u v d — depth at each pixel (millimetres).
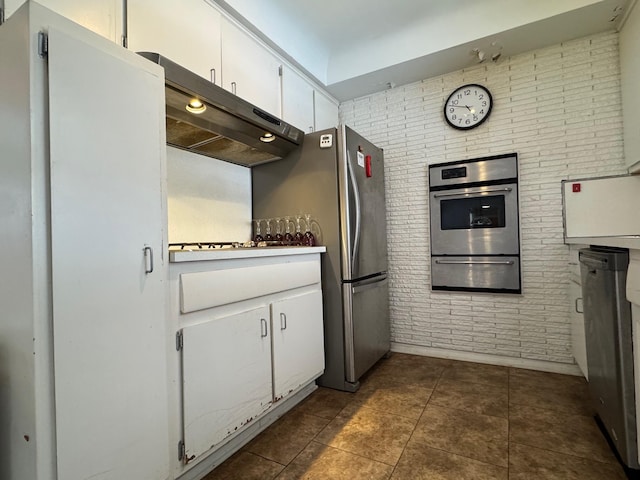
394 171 3154
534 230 2582
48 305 920
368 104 3299
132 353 1113
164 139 1277
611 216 2350
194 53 1829
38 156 915
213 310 1450
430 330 2979
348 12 2451
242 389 1555
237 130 1975
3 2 1149
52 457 913
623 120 2285
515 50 2596
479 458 1495
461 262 2824
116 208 1090
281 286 1849
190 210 2145
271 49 2443
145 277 1168
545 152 2553
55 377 925
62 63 965
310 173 2371
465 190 2797
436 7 2451
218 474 1436
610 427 1432
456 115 2859
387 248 3125
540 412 1887
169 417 1230
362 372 2361
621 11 2152
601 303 1440
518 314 2639
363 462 1489
